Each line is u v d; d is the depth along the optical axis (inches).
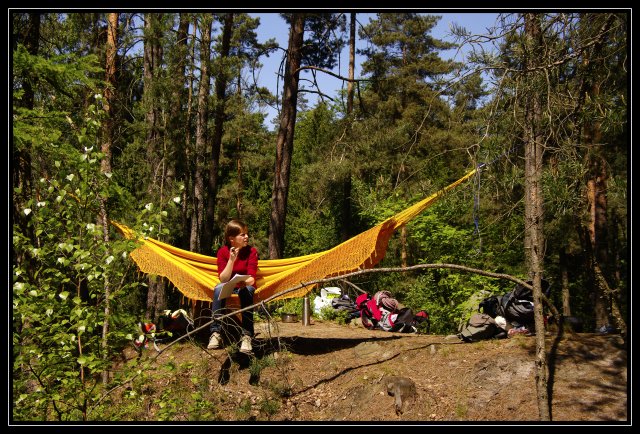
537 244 193.9
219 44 689.0
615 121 169.8
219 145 667.4
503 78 186.1
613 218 466.6
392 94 903.1
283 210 538.0
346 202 831.7
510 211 203.9
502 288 485.1
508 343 231.6
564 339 228.2
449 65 191.3
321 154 760.3
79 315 157.3
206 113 656.4
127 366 177.3
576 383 197.8
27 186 243.4
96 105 182.5
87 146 177.0
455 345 243.0
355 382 232.5
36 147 208.1
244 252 248.5
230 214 1151.6
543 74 182.4
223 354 264.2
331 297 394.3
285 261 273.1
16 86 251.6
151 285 471.5
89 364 160.6
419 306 525.7
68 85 240.8
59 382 174.1
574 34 182.9
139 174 575.5
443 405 204.2
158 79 557.9
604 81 188.1
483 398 201.2
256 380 245.8
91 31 485.1
